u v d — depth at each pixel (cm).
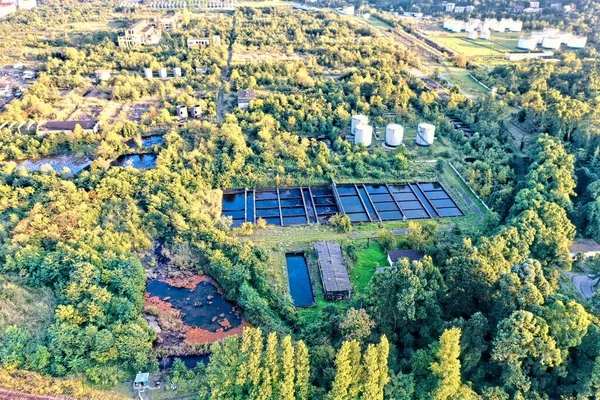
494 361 8006
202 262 11881
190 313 10538
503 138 17788
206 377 7994
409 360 8188
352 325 8469
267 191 15238
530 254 11094
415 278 8456
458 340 7331
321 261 11531
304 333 9388
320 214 13988
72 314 9225
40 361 8456
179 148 17012
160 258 12144
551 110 17538
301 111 19450
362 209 14212
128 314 9656
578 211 12550
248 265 11238
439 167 16112
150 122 19462
